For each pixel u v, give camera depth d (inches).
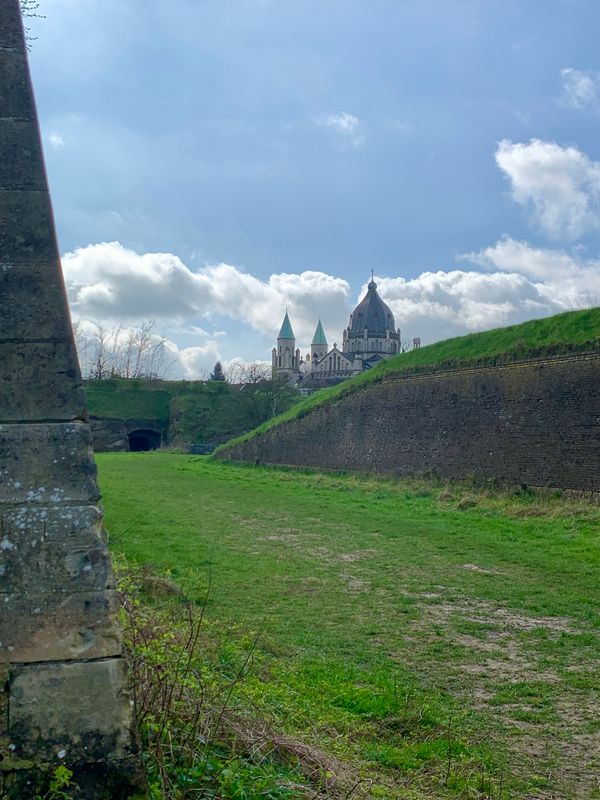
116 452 2583.7
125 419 2908.5
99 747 149.6
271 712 250.7
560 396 1071.0
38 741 147.5
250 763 203.2
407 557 688.4
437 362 1387.8
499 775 258.4
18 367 157.2
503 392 1179.9
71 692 149.9
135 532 765.3
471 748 280.2
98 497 157.5
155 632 258.5
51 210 163.9
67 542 154.0
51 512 154.3
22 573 151.5
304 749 222.2
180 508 1003.9
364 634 438.6
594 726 312.2
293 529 845.8
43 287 160.6
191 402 2896.2
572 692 352.5
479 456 1190.9
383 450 1434.5
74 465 156.8
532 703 336.8
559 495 1012.5
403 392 1430.9
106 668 152.0
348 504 1094.4
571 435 1035.3
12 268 159.6
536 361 1135.6
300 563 645.3
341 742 255.4
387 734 289.1
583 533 794.8
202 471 1697.8
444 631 451.5
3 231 160.4
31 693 148.3
